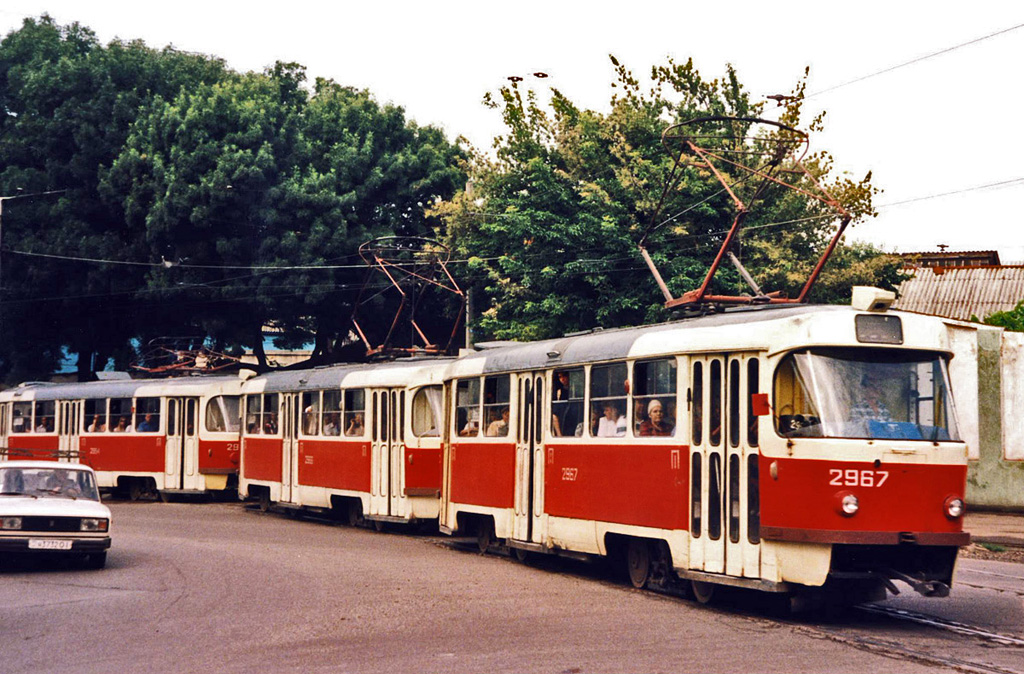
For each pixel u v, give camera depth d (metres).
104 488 33.66
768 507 12.51
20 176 42.53
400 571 16.84
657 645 11.05
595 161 32.28
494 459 18.98
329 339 45.12
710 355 13.66
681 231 29.30
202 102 39.41
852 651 10.72
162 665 10.34
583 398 16.52
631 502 15.00
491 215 34.50
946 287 40.62
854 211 31.02
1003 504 24.84
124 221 42.47
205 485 31.02
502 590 14.93
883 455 12.16
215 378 32.00
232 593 14.73
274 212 39.09
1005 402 25.06
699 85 32.72
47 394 35.19
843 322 12.60
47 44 44.47
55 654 10.95
